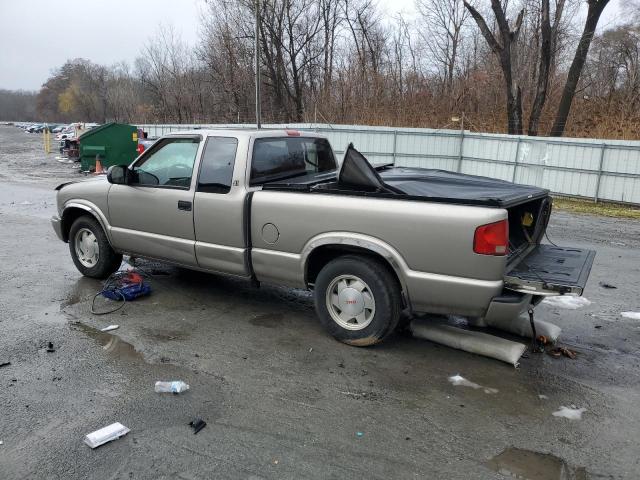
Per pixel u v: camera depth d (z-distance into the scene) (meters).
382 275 4.20
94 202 5.96
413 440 3.13
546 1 19.44
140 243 5.62
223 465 2.87
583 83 29.30
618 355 4.37
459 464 2.91
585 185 14.69
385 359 4.22
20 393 3.61
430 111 22.72
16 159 28.77
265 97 35.25
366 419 3.35
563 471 2.87
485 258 3.74
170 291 5.86
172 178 5.32
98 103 88.44
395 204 4.04
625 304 5.64
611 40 30.03
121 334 4.65
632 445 3.11
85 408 3.43
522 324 4.62
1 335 4.58
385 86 24.30
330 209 4.29
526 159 16.05
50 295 5.67
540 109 20.53
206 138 5.07
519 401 3.60
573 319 5.19
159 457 2.94
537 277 3.88
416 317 4.79
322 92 26.50
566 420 3.37
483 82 24.05
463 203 3.83
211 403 3.51
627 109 17.30
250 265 4.86
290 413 3.40
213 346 4.43
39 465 2.86
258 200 4.70
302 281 4.60
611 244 8.88
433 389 3.75
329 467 2.87
